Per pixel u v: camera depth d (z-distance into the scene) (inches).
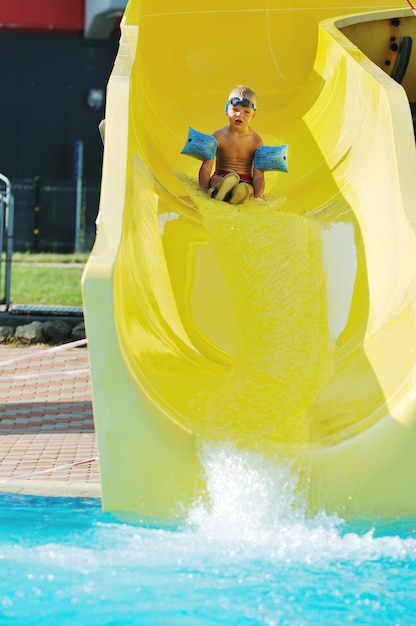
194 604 280.5
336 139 562.6
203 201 534.9
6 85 1604.3
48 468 444.5
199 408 375.2
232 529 347.3
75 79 1610.5
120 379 349.1
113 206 390.0
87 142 1620.3
